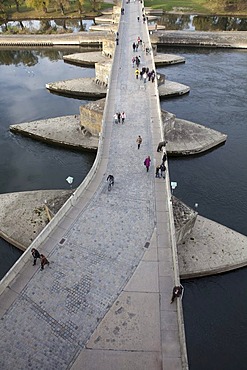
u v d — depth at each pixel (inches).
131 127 1883.6
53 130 2401.6
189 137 2292.1
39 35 4773.6
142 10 4446.4
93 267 1091.9
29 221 1600.6
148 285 1034.1
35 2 5403.5
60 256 1128.8
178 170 2114.9
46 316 958.4
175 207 1437.0
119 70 2605.8
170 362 852.6
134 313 960.3
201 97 3019.2
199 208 1819.6
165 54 4072.3
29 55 4372.5
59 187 1979.6
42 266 1074.7
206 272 1382.9
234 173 2082.9
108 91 2230.6
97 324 937.5
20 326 936.9
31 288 1029.2
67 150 2289.6
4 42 4798.2
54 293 1016.2
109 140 1768.0
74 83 3225.9
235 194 1920.5
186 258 1406.3
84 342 898.7
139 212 1310.3
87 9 5915.4
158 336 906.7
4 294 1011.9
